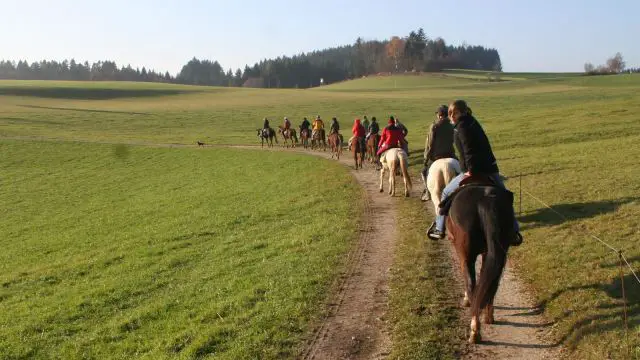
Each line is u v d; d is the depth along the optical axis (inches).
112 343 371.2
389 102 3132.4
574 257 413.7
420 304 368.5
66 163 1619.1
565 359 284.2
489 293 271.0
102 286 513.7
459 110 345.1
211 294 436.8
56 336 405.7
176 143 1904.5
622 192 597.9
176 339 355.9
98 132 2230.6
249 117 2679.6
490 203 290.4
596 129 1256.2
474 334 307.7
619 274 365.4
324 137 1619.1
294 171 1154.0
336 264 471.8
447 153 506.9
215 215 787.4
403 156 745.6
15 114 2719.0
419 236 537.3
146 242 682.2
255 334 344.8
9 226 961.5
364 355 312.8
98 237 776.9
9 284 589.3
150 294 472.4
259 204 831.7
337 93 4079.7
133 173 1429.6
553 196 625.3
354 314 366.3
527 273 407.2
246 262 517.3
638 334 284.7
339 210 697.6
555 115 1625.2
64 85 4904.0
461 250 300.7
